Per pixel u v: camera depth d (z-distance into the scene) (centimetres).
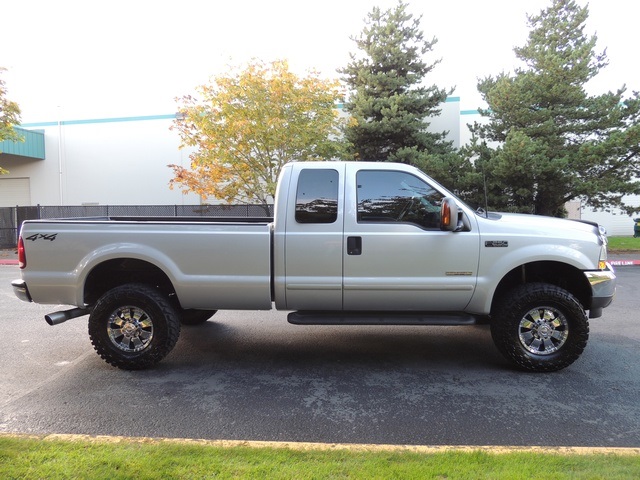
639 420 371
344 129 1736
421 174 478
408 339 613
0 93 1530
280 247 473
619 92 1605
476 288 465
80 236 484
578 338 464
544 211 1708
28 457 292
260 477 269
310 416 383
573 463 285
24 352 560
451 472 274
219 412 391
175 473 274
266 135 1483
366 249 467
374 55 1788
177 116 2119
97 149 2345
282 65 1495
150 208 1986
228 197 1670
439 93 1800
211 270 479
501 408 396
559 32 1720
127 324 492
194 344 592
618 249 1661
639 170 1583
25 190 2425
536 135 1595
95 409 398
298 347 579
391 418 378
